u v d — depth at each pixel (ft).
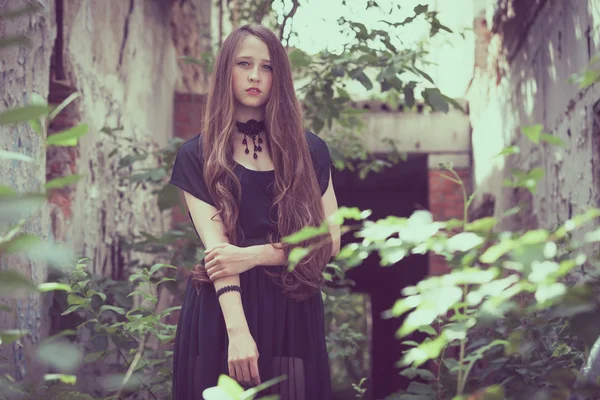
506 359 8.48
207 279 6.86
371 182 33.17
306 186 6.99
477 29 24.93
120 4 18.11
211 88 7.17
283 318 6.83
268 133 7.09
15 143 10.04
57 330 11.65
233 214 6.82
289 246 6.71
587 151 12.55
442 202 26.18
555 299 3.46
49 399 6.98
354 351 14.66
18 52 10.38
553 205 15.10
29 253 2.89
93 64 15.88
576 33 13.16
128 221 18.06
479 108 24.47
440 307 3.21
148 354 10.31
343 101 13.76
